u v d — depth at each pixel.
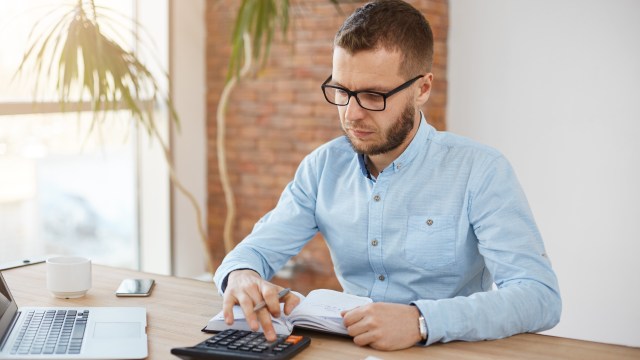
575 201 3.42
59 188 3.51
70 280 1.69
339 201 1.83
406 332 1.38
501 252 1.57
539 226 3.51
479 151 1.71
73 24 2.81
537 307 1.46
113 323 1.49
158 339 1.43
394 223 1.74
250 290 1.48
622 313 3.36
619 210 3.33
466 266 1.71
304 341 1.37
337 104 1.61
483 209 1.64
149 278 1.89
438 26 3.53
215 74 4.18
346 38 1.55
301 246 1.89
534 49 3.44
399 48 1.54
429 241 1.70
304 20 3.78
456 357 1.34
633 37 3.22
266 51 3.26
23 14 3.16
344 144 1.87
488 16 3.53
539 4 3.40
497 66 3.53
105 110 2.91
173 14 3.98
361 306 1.43
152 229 4.06
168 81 3.67
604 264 3.38
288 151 3.95
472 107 3.61
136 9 3.86
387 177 1.75
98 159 3.72
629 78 3.25
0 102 3.04
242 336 1.38
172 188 4.07
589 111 3.34
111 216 3.84
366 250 1.78
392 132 1.58
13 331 1.42
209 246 4.33
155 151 4.01
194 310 1.63
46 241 3.49
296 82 3.86
